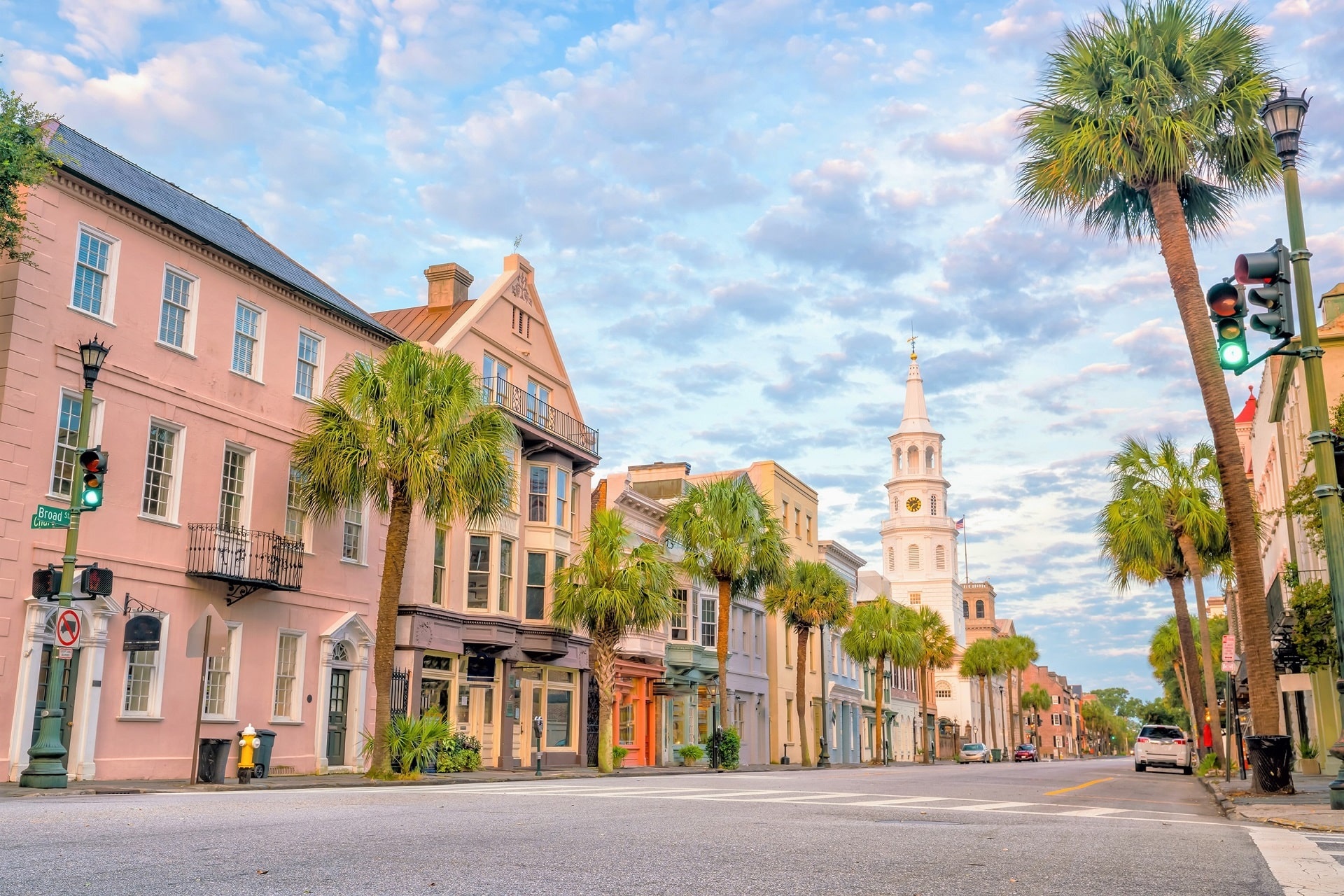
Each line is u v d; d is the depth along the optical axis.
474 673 32.31
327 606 27.45
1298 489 23.73
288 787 19.55
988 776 28.22
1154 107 19.44
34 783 16.48
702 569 40.34
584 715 37.56
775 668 54.66
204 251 24.39
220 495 24.59
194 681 23.44
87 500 17.33
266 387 26.14
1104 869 7.21
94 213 21.69
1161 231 19.80
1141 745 37.38
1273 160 19.28
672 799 14.20
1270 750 16.12
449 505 24.14
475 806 12.44
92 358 18.02
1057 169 20.23
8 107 17.48
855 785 20.41
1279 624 30.19
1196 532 35.00
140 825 9.32
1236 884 6.54
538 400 36.47
